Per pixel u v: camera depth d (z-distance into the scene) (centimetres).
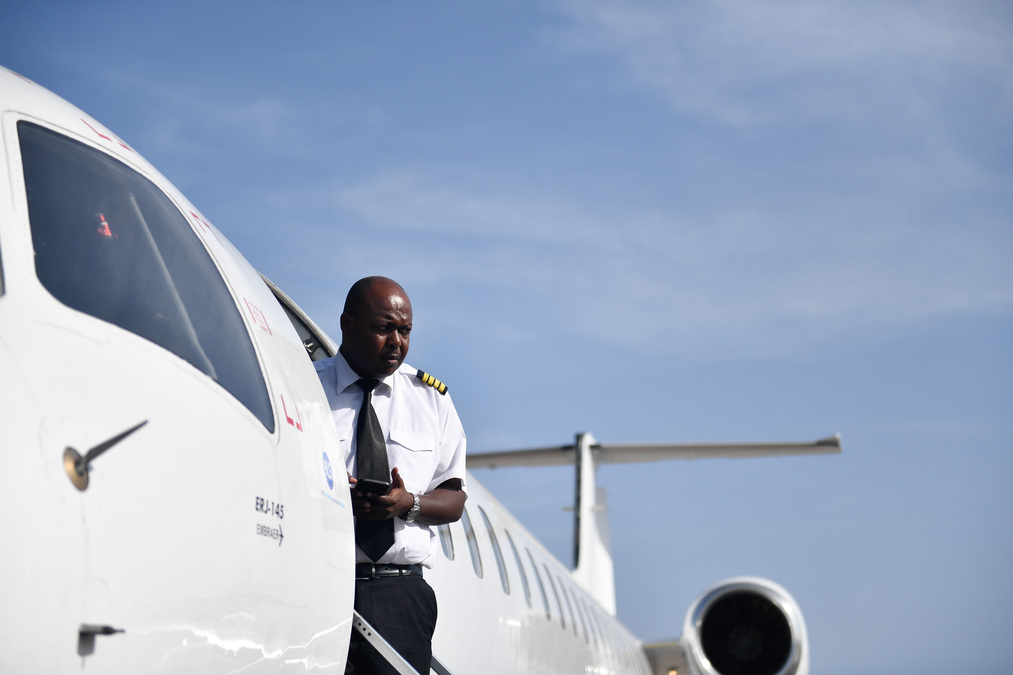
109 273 216
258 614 221
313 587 252
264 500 231
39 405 175
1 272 190
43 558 163
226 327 252
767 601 1438
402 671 317
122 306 213
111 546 177
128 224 234
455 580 595
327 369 386
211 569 203
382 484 348
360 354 373
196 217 278
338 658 271
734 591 1450
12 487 163
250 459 230
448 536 618
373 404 381
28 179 212
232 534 213
